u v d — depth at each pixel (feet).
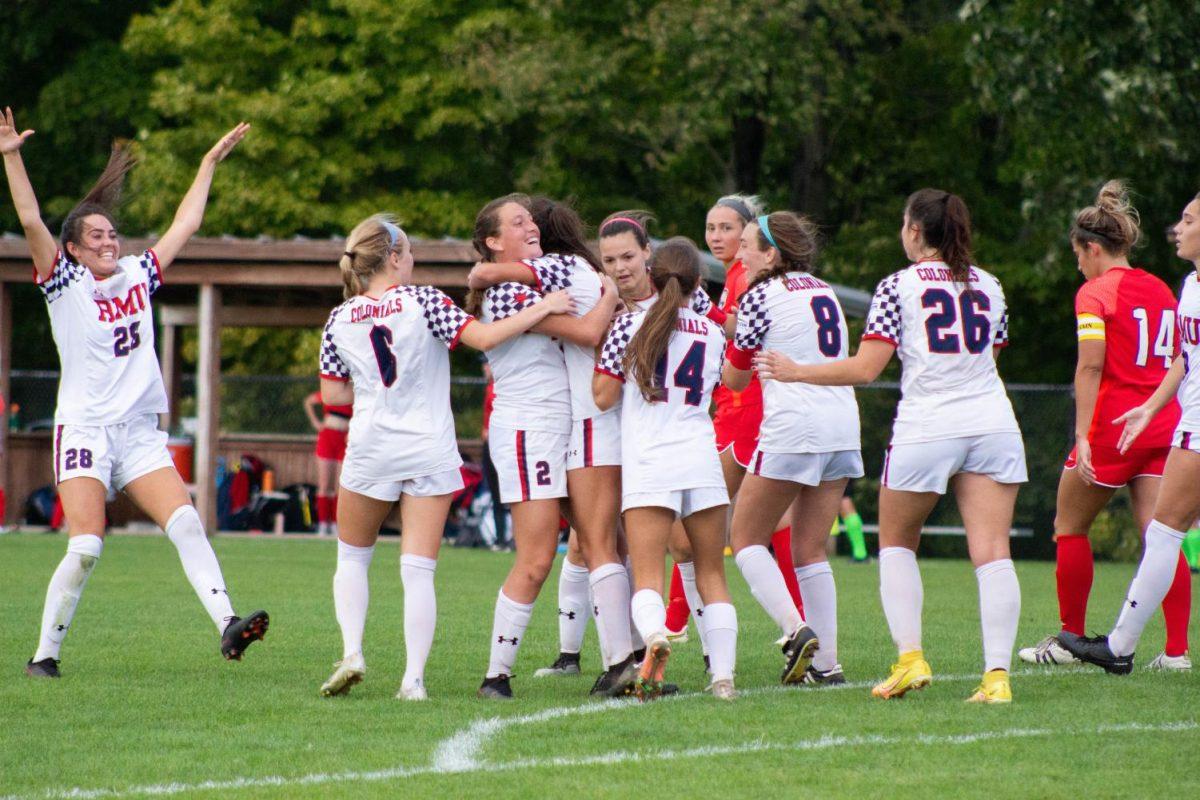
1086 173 266.36
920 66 351.25
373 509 80.07
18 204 82.58
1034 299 329.31
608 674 81.46
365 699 79.36
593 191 338.13
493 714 74.43
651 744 66.80
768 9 303.07
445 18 335.26
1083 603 94.63
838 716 73.46
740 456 96.99
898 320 78.38
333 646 100.22
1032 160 276.41
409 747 66.08
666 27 302.86
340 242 212.84
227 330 358.43
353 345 79.15
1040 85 258.57
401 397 78.84
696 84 307.37
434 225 328.90
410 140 340.39
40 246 83.15
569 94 314.55
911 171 360.69
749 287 85.46
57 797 57.16
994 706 76.33
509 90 309.01
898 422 79.00
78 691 80.74
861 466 87.15
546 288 80.02
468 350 345.31
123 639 101.96
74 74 363.97
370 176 341.62
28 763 62.90
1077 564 94.17
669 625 105.70
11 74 383.65
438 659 95.35
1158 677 87.92
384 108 328.49
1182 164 264.11
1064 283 324.60
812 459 83.46
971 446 77.61
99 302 84.58
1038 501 236.02
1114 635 89.04
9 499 236.43
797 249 85.25
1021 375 348.38
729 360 84.79
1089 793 57.57
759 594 84.53
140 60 367.45
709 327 80.64
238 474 239.30
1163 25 247.29
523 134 349.61
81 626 108.78
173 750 65.41
